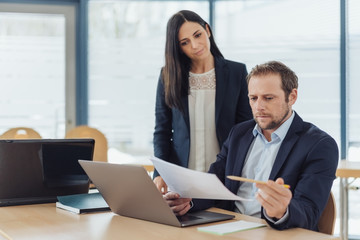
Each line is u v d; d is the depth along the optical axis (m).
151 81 4.39
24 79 4.38
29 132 3.38
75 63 4.41
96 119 4.38
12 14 4.33
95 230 1.39
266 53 4.15
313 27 4.00
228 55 4.25
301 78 4.05
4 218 1.59
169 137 2.58
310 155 1.58
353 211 3.94
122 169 1.43
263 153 1.74
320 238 1.28
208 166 2.46
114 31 4.37
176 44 2.36
